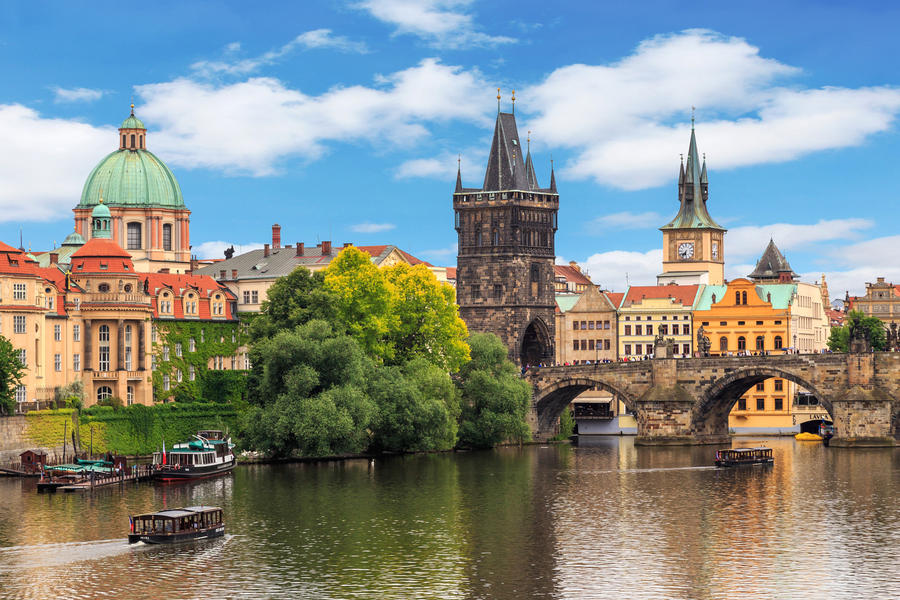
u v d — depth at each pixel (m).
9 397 186.25
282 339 195.50
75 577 124.50
